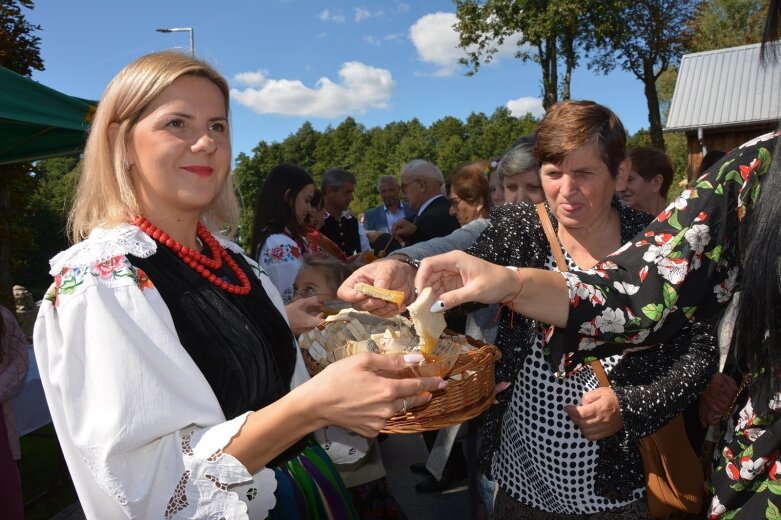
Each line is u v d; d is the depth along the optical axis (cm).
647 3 2283
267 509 110
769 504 118
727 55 1470
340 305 208
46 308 105
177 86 119
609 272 124
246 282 137
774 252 104
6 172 887
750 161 117
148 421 99
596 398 152
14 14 857
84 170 123
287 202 325
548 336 131
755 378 117
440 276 134
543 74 2192
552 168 159
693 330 163
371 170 6212
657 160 320
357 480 235
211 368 115
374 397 100
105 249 110
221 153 125
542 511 173
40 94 350
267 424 101
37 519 344
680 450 164
